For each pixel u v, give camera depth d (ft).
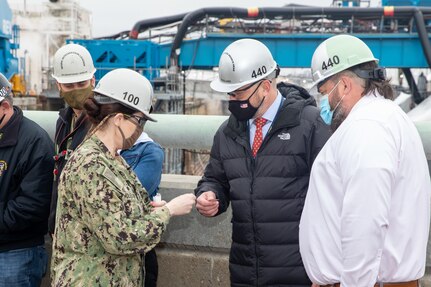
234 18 67.97
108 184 6.64
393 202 6.35
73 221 6.79
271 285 8.24
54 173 9.59
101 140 7.00
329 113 7.07
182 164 26.40
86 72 10.06
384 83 6.67
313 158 8.14
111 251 6.66
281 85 8.91
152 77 72.95
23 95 86.22
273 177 8.20
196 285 10.70
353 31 68.44
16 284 9.76
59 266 6.88
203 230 10.51
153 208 7.46
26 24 115.44
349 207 6.05
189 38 71.61
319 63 6.88
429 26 66.80
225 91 8.09
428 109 47.09
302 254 7.15
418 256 6.53
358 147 6.11
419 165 6.51
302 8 66.18
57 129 10.03
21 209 9.41
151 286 9.43
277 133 8.25
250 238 8.32
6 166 9.46
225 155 8.59
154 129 10.36
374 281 6.12
